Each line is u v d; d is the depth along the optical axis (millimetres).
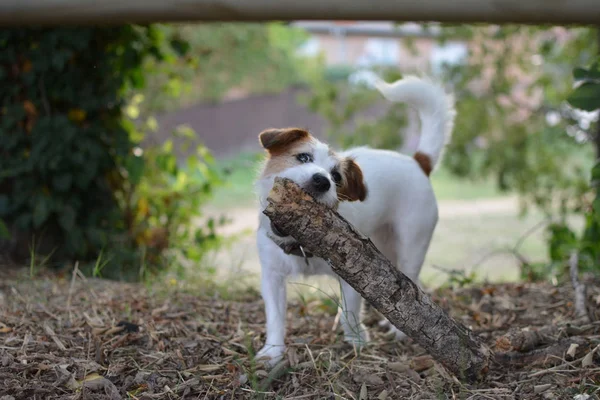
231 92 6473
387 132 3070
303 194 1128
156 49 2070
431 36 3246
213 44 5758
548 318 1547
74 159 1896
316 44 7395
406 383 1273
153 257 2049
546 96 3047
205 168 2295
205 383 1254
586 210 2412
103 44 1969
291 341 1456
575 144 2750
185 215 2256
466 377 1229
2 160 1926
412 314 1170
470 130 3010
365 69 3211
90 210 2010
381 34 6078
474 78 3064
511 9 1206
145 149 2256
